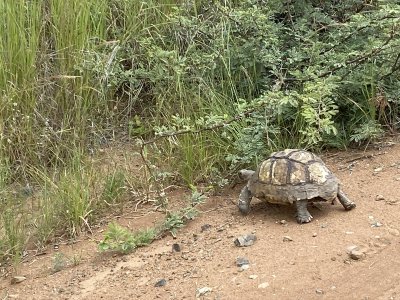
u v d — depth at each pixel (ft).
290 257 12.73
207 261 13.24
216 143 17.47
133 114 20.17
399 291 11.37
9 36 19.02
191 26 19.95
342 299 11.29
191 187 16.42
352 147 17.71
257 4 20.36
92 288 13.17
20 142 18.15
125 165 18.10
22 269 14.67
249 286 11.98
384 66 18.22
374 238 13.00
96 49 20.06
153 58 19.51
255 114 16.90
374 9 20.22
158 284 12.72
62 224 16.08
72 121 19.04
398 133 17.99
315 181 13.93
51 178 17.62
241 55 19.16
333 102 16.62
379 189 15.07
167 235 14.88
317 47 18.42
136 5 21.26
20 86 18.90
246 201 14.93
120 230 14.58
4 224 15.84
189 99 18.79
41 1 20.15
